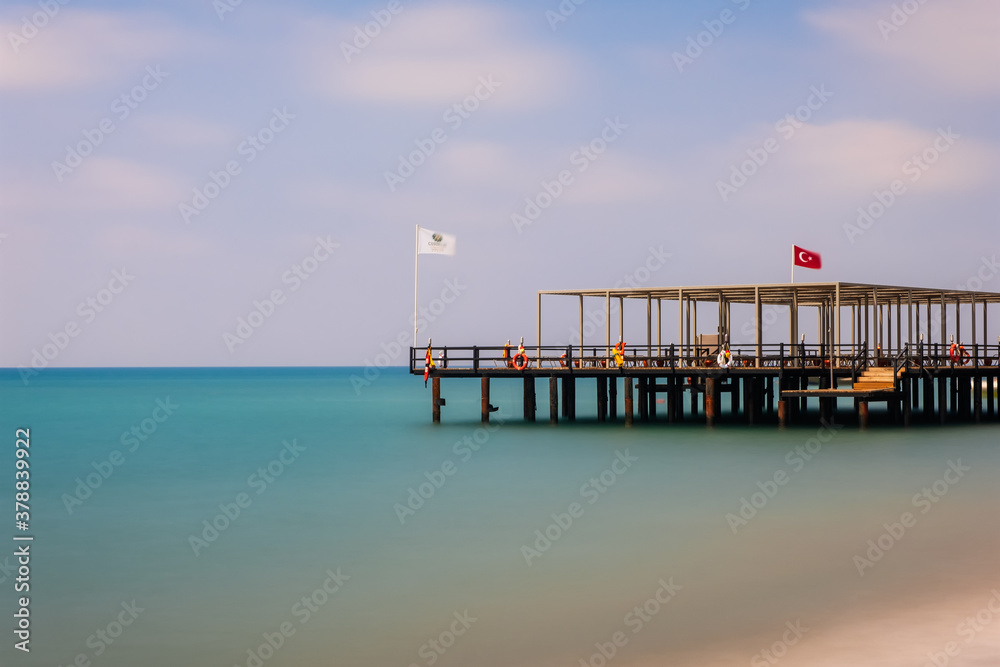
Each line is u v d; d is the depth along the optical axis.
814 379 58.16
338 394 124.88
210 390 142.75
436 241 47.78
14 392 134.62
